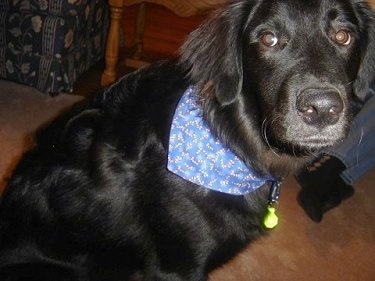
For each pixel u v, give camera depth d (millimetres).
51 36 998
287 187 865
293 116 432
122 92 541
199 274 534
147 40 1552
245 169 507
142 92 531
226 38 486
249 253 715
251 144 509
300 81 427
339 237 769
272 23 453
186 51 515
